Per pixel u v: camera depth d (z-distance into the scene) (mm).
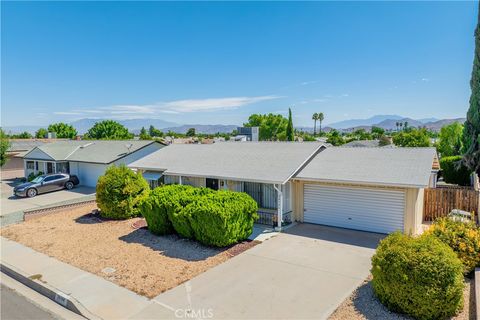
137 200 17188
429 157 14586
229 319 7594
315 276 9766
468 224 9750
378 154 15953
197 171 17328
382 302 7914
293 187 15984
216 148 21266
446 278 7062
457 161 25438
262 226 15305
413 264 7254
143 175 20031
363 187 14305
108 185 16766
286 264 10719
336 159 16266
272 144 19891
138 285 9438
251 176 15203
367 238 13344
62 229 15500
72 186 27719
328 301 8273
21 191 24281
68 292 9117
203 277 9859
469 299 7910
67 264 11172
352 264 10641
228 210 12164
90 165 28297
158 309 8117
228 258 11375
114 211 16812
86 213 18547
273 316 7672
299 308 7984
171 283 9516
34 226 16219
